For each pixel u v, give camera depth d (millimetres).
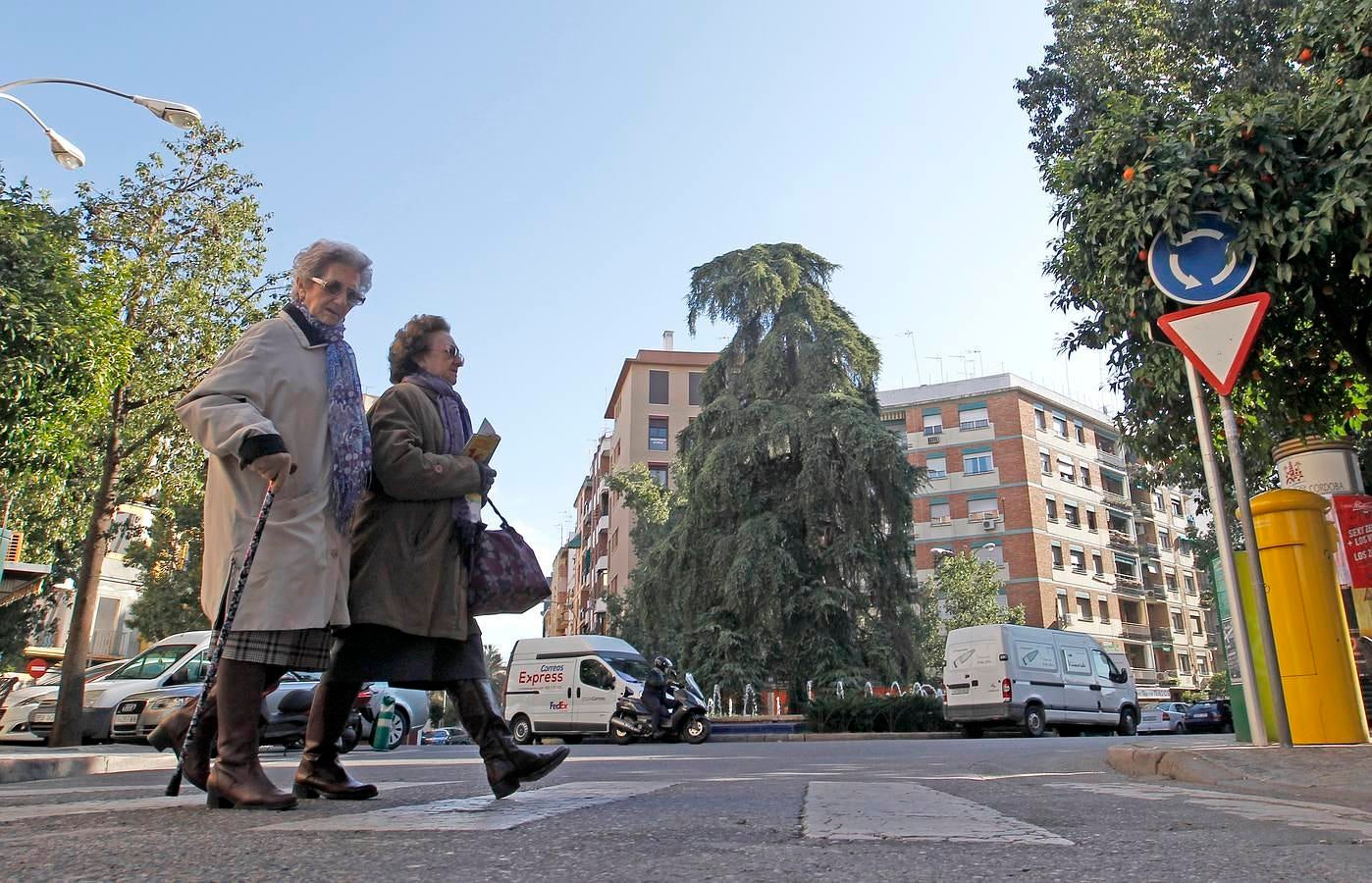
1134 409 8461
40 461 11734
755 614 25125
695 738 19062
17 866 1677
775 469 27297
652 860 1810
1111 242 6164
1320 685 5336
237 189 15992
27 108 12273
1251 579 4883
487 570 3219
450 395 3498
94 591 14406
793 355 28406
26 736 15016
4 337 10211
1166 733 39969
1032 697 21188
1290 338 7000
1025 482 56031
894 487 25938
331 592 2922
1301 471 6293
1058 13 16016
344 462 3020
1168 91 14141
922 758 8430
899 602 26047
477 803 2988
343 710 3176
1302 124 5918
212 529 2924
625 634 37656
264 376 2932
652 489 41031
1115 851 1981
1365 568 5770
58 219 11664
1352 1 6156
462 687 3174
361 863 1731
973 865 1778
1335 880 1670
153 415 15945
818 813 2656
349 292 3178
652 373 60188
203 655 14539
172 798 3186
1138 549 61844
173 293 15148
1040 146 15797
